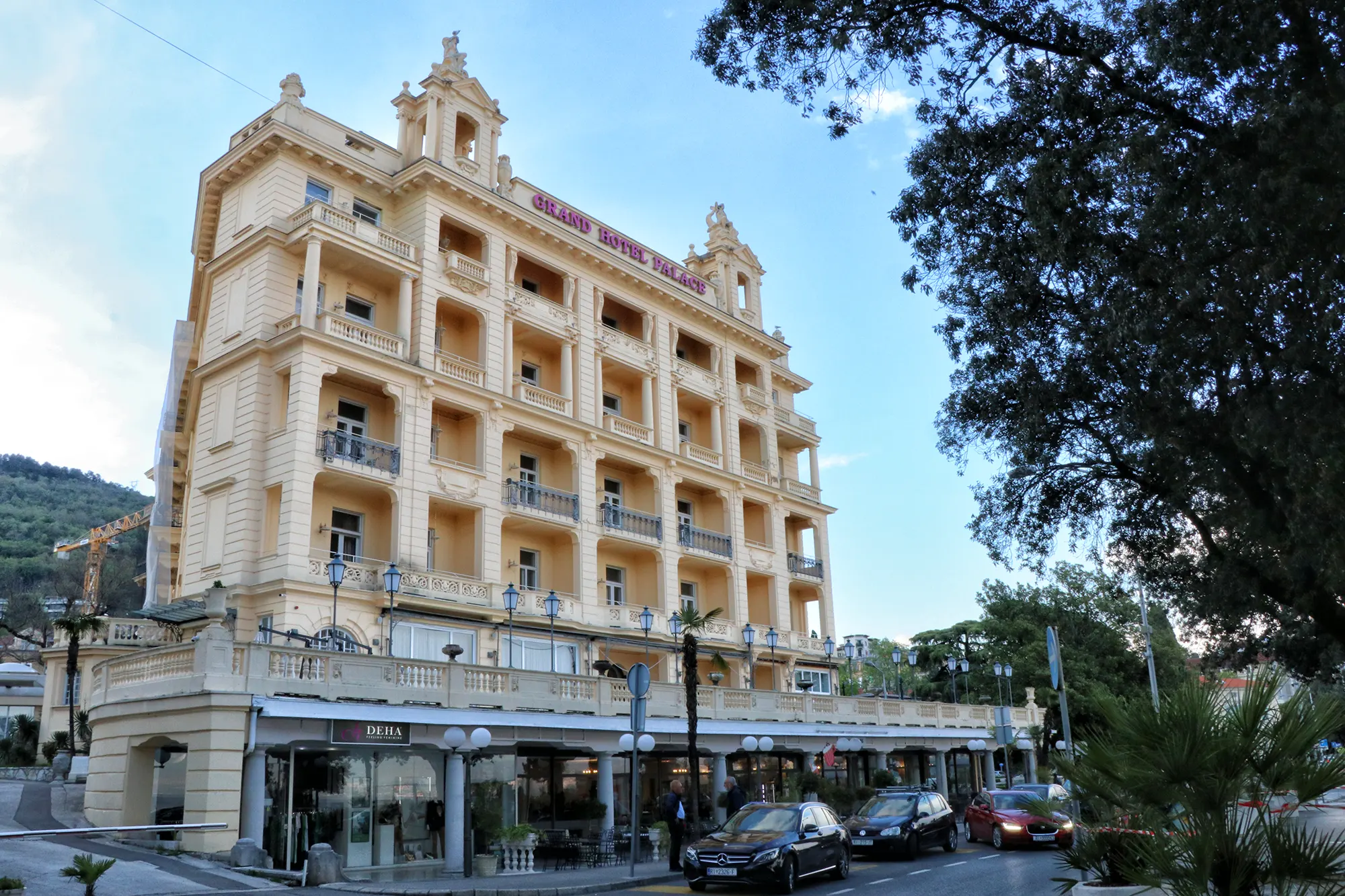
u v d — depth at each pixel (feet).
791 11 46.39
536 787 81.61
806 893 55.11
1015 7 46.80
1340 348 39.24
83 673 122.52
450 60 118.01
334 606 85.40
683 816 66.69
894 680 227.40
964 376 62.49
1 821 66.33
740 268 160.97
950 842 77.56
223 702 58.75
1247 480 48.08
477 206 115.34
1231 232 41.27
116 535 269.23
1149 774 22.40
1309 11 37.73
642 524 127.75
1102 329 49.55
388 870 65.82
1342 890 20.15
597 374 127.13
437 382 105.91
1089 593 194.18
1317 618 52.75
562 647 112.37
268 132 102.27
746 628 117.80
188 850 56.75
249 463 95.35
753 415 153.89
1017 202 50.88
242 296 102.47
